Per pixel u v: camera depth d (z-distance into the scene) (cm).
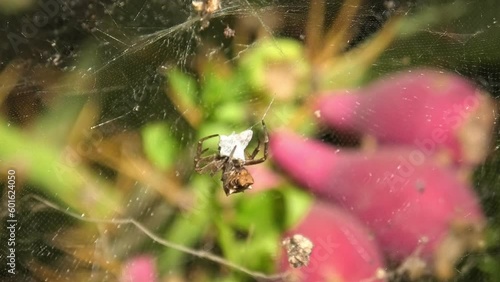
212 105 12
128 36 13
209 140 12
